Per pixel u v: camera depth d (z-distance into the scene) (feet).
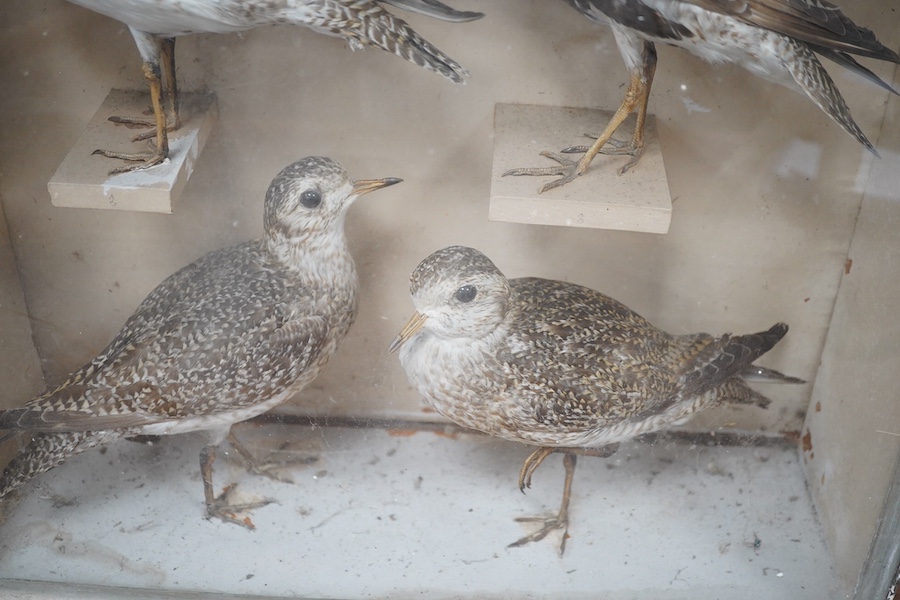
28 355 2.52
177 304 2.45
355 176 2.47
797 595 2.49
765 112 2.33
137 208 2.22
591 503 2.61
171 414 2.39
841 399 2.53
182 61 2.31
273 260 2.44
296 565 2.52
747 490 2.62
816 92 2.11
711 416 2.63
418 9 2.12
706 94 2.33
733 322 2.63
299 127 2.40
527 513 2.60
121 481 2.58
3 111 2.34
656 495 2.61
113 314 2.58
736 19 2.07
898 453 2.30
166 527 2.55
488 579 2.51
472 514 2.59
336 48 2.29
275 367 2.40
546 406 2.38
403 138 2.41
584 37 2.30
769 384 2.63
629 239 2.50
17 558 2.50
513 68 2.35
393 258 2.53
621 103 2.37
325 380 2.61
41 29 2.26
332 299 2.45
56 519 2.54
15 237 2.48
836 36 2.06
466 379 2.41
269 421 2.64
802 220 2.46
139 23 2.12
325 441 2.65
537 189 2.23
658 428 2.58
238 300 2.41
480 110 2.39
